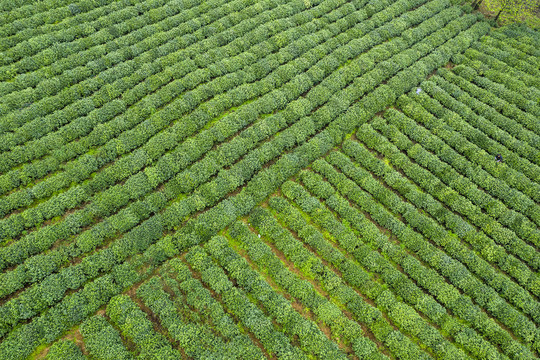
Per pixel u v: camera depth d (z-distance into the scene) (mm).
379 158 41969
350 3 54750
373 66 48781
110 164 38656
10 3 47469
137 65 44781
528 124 45000
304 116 43438
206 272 32844
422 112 44812
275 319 31719
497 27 55906
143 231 34094
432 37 52062
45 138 38312
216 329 30625
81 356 28578
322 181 39000
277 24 50469
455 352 30766
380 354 30406
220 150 39375
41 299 30250
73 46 45031
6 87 40750
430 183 39969
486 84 48250
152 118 40812
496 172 41094
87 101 41062
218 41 48000
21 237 33469
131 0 50750
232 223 36000
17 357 28016
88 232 33625
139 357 28875
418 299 33031
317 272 34000
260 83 44844
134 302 31359
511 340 31703
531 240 37281
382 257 35125
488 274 34906
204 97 43375
